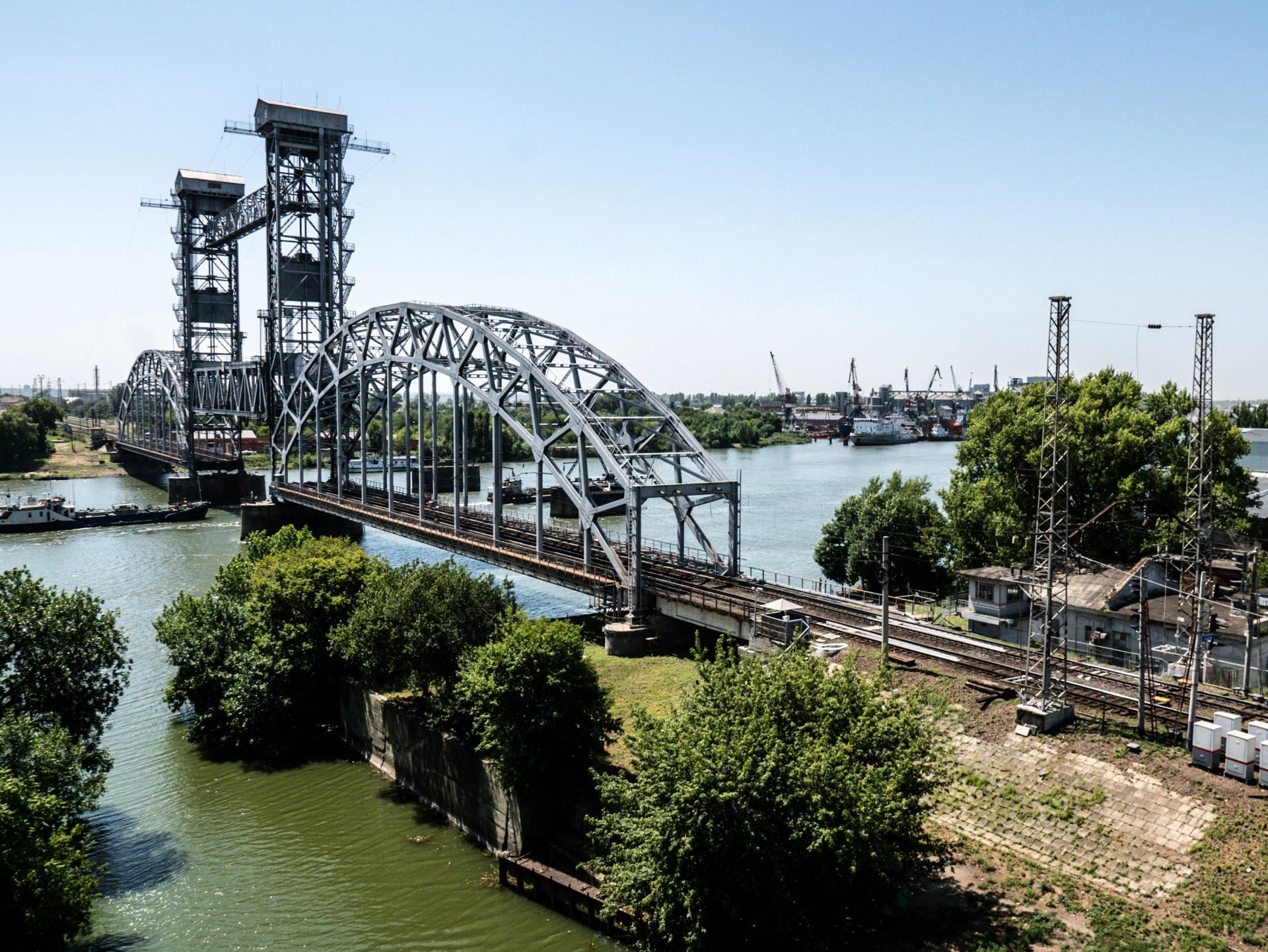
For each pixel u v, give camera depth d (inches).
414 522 3750.0
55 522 5226.4
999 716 1558.8
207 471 6742.1
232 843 1701.5
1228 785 1288.1
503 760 1585.9
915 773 1190.3
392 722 1990.7
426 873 1593.3
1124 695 1616.6
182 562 4183.1
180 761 2074.3
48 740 1459.2
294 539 2987.2
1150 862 1202.0
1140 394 2716.5
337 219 5152.6
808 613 2213.3
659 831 1139.3
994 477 2765.7
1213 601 1943.9
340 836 1732.3
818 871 1109.1
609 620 2469.2
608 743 1736.0
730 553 2674.7
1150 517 2223.2
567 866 1536.7
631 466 2706.7
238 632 2225.6
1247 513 2635.3
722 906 1094.4
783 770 1104.8
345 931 1427.2
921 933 1136.2
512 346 3026.6
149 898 1523.1
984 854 1289.4
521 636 1646.2
